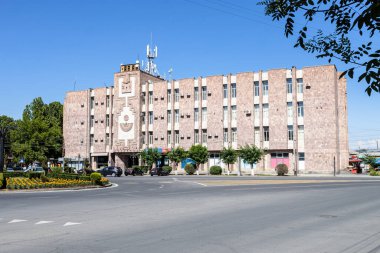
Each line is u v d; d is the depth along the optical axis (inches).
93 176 1222.9
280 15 201.6
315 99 2244.1
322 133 2208.4
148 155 2573.8
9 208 593.6
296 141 2276.1
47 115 3312.0
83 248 300.7
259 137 2399.1
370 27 152.9
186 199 730.8
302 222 430.3
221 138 2511.1
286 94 2337.6
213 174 2395.4
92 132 2979.8
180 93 2674.7
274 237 343.6
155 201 695.1
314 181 1401.3
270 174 2284.7
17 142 2694.4
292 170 2271.2
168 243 318.3
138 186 1245.1
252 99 2436.0
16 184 1050.1
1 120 3533.5
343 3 178.4
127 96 2832.2
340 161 2377.0
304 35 200.7
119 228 394.0
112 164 2881.4
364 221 437.7
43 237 347.3
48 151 2770.7
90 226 407.5
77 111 3038.9
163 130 2706.7
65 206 617.6
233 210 545.3
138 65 2819.9
